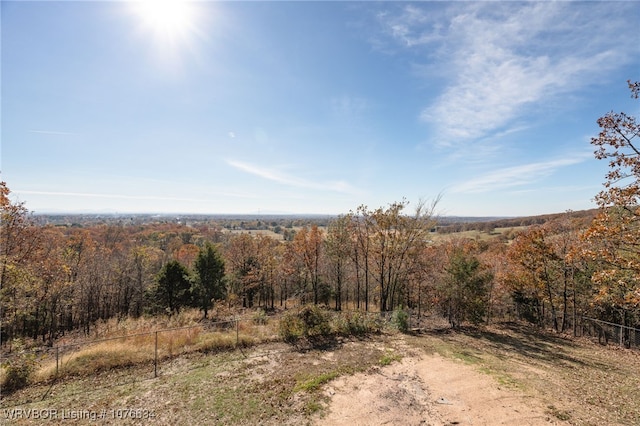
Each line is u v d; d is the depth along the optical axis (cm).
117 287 4056
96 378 995
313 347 1330
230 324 1598
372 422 757
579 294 2167
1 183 1558
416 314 2761
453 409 823
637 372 1271
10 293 1692
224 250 5697
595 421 782
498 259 3022
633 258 1103
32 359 997
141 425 746
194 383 963
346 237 3092
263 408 820
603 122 1056
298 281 4128
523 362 1298
